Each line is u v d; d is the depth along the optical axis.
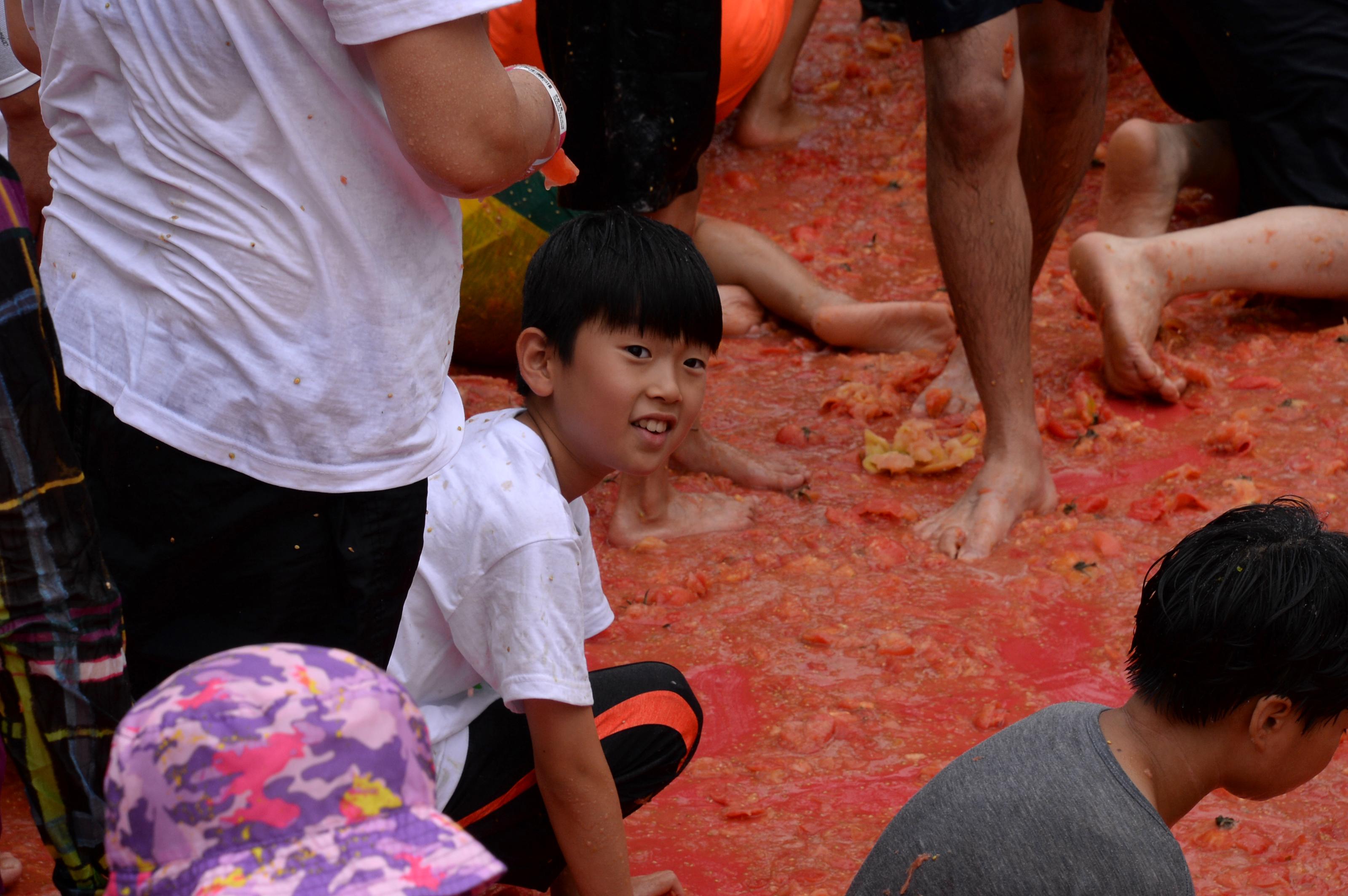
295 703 1.57
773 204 8.83
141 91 2.24
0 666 2.05
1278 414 6.06
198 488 2.35
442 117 2.15
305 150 2.21
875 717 4.20
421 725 1.69
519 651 2.60
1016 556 5.17
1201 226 8.09
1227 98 7.14
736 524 5.45
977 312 5.27
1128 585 4.92
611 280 2.60
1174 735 2.43
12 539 1.98
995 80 4.79
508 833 2.95
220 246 2.25
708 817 3.72
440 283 2.44
